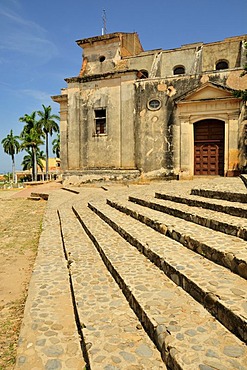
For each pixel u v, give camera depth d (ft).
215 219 18.30
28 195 64.69
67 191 60.80
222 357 8.20
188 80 57.36
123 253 17.74
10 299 15.29
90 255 19.39
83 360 10.02
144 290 12.51
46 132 157.89
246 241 15.02
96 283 14.83
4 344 11.39
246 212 18.51
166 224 19.81
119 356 9.36
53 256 20.70
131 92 61.05
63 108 75.61
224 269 12.95
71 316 12.71
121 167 62.13
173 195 28.55
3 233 30.76
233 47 66.28
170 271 13.67
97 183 62.39
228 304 9.72
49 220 33.78
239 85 53.88
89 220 28.53
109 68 71.46
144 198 31.48
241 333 8.87
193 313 10.53
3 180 253.85
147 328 10.49
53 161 246.06
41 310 13.19
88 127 65.21
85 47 74.13
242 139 53.62
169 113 58.59
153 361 9.11
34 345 10.82
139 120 60.70
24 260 21.72
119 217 26.63
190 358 8.20
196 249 15.52
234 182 33.30
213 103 55.26
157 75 65.21
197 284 11.40
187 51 67.62
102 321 11.32
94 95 64.75
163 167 59.11
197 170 57.98
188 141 57.31
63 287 15.51
